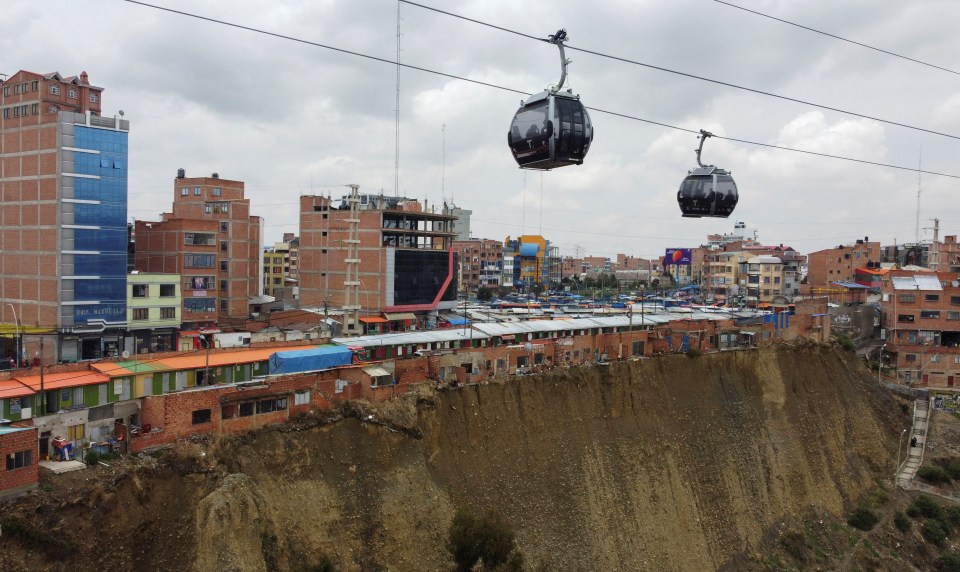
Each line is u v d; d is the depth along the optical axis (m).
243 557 35.25
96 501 34.25
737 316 92.38
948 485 76.75
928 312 100.00
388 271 86.50
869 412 85.19
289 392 45.16
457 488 49.81
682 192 34.62
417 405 50.66
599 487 57.31
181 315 71.69
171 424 40.62
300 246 95.69
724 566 59.91
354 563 41.38
